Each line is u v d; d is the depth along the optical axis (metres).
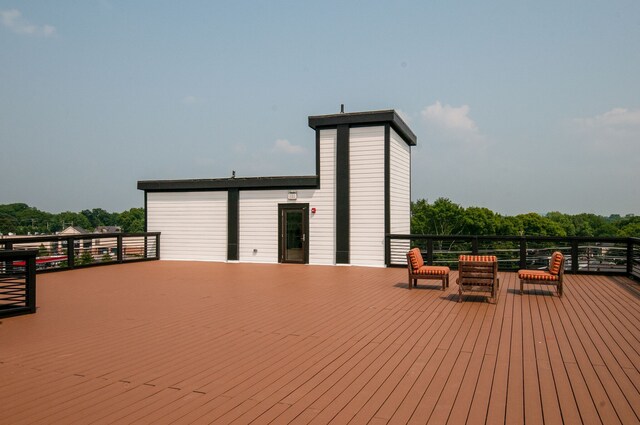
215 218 16.48
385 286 10.65
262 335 6.25
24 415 3.67
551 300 8.75
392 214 14.94
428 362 4.98
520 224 57.38
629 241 11.81
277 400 3.95
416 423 3.47
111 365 4.98
